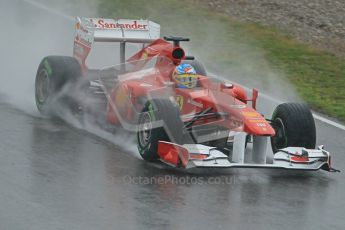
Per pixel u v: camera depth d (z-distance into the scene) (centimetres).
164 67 2645
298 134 2464
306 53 4156
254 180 2338
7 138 2533
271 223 2002
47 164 2312
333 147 2812
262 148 2380
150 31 3003
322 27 4662
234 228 1944
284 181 2359
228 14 4694
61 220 1908
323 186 2345
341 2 5216
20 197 2034
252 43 4200
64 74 2797
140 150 2427
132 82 2647
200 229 1920
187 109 2527
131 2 4681
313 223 2034
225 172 2394
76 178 2214
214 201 2120
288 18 4750
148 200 2086
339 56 4197
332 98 3506
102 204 2033
